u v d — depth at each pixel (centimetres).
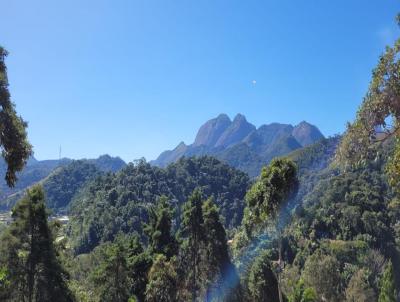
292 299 4953
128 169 17025
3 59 1221
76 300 3925
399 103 952
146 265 4662
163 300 4169
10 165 1248
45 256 3419
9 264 3231
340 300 6231
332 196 9956
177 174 17975
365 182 10100
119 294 4412
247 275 3831
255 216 2500
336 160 1083
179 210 13962
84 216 13888
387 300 5828
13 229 3356
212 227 4156
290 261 8206
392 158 992
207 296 4100
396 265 8700
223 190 18562
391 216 9344
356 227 9288
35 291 3372
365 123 1001
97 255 6088
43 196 3562
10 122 1216
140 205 13700
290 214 2489
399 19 966
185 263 4244
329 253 7950
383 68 966
